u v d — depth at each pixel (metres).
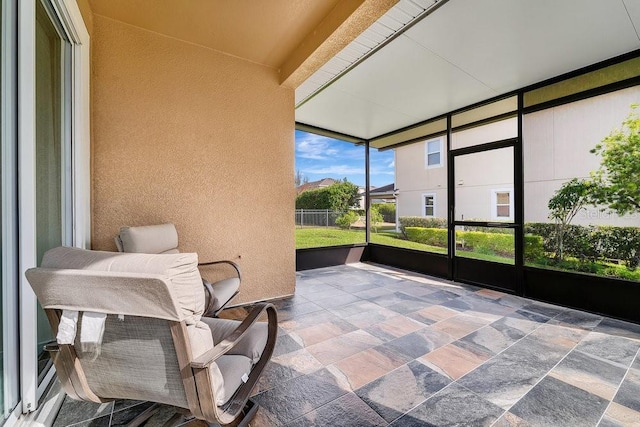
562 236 3.15
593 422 1.38
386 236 5.66
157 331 0.89
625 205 2.73
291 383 1.69
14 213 1.21
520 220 3.49
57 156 1.81
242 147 3.05
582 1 2.01
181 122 2.69
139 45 2.48
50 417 1.35
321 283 4.05
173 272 0.82
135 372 0.96
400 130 5.30
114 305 0.84
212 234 2.88
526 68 2.98
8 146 1.19
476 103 3.95
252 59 3.05
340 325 2.56
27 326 1.22
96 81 2.30
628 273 2.70
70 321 0.90
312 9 2.27
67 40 1.92
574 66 2.93
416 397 1.57
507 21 2.23
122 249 2.11
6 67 1.18
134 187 2.46
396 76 3.16
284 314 2.82
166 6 2.21
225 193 2.95
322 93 3.65
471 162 4.08
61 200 1.87
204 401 0.92
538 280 3.33
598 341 2.24
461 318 2.73
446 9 2.09
